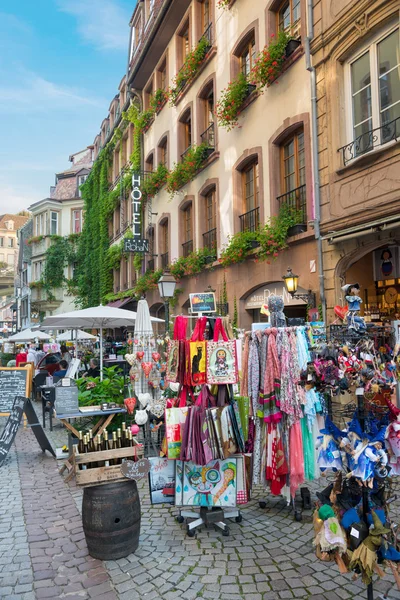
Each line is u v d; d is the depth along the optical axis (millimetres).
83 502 3963
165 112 18812
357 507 3033
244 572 3541
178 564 3701
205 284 14273
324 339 4617
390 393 3008
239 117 12320
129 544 3879
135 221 19688
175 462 4422
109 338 25719
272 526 4402
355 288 4348
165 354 7301
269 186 10773
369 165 7648
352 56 8352
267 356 4562
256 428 4773
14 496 5500
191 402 4695
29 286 39250
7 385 7609
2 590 3389
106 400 8008
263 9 11227
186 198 16047
